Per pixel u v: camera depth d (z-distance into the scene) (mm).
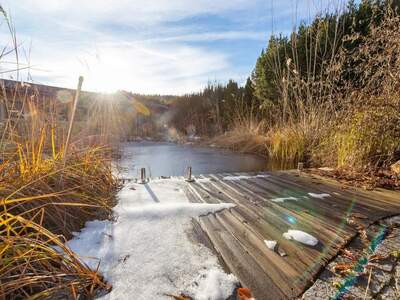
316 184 2414
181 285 858
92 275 867
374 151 2814
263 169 3932
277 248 1121
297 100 4945
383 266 985
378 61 2957
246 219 1471
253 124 7699
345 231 1312
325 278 908
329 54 4766
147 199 1848
